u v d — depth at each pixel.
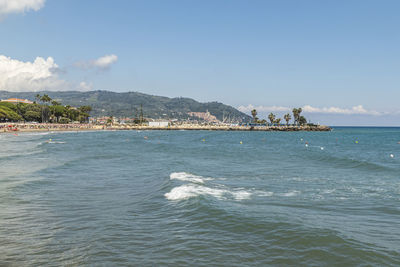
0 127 131.62
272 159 40.81
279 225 12.11
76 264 8.81
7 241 10.63
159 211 14.34
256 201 16.67
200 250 9.77
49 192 18.81
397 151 60.41
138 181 22.84
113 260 9.07
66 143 69.19
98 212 14.36
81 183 21.89
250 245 10.19
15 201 16.50
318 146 75.25
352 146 77.50
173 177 23.56
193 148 61.19
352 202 16.84
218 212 13.80
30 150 48.19
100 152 47.78
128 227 12.09
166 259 9.12
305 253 9.54
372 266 8.71
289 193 19.09
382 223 13.02
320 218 13.52
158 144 71.94
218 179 24.08
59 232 11.55
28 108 183.62
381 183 22.94
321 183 22.81
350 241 10.48
